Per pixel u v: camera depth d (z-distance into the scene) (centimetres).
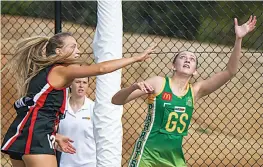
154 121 1720
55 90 1598
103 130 1881
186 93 1734
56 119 1617
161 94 1712
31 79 1609
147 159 1720
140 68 3325
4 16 4031
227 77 1767
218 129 2994
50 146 1588
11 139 1584
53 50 1630
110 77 1877
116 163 1889
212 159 2850
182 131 1733
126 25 4203
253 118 2972
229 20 3778
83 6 4400
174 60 1752
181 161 1739
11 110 3008
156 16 4122
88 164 2034
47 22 4075
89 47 3441
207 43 3703
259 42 3466
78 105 2050
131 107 3091
